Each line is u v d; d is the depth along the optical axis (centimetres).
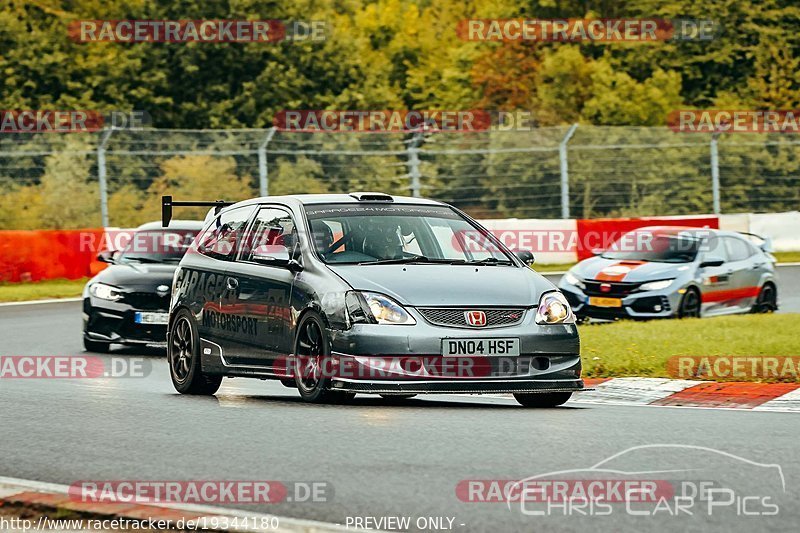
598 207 12381
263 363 3062
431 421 2566
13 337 5081
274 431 2441
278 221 3192
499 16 15125
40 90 12975
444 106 13925
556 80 13588
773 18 14850
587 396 3183
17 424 2611
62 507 1708
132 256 4769
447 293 2820
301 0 14112
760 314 5012
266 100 13225
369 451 2189
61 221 10488
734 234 5806
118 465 2109
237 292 3153
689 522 1645
